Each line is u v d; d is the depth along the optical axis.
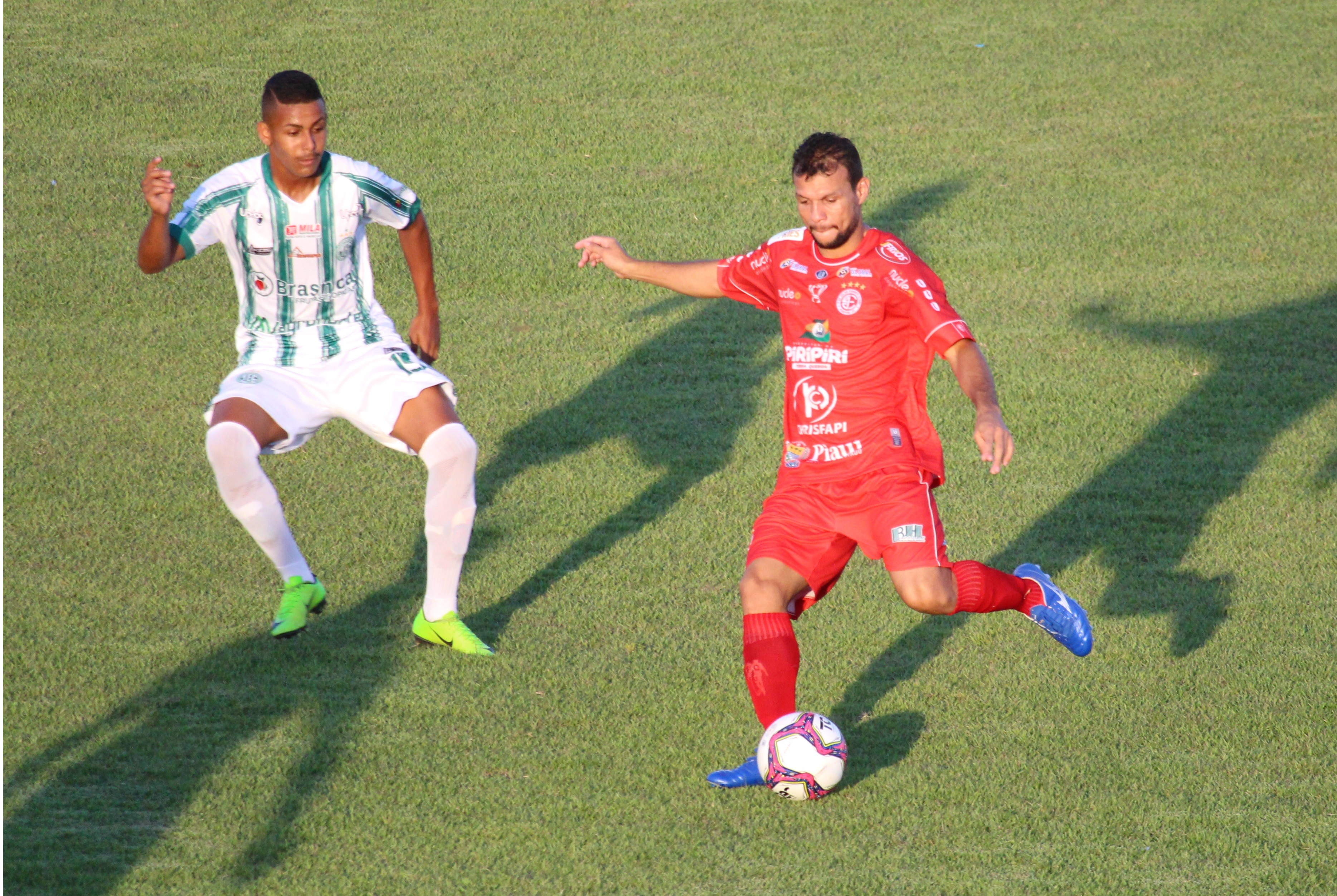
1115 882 12.45
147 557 18.81
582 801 13.65
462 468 15.69
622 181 36.00
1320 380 25.22
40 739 14.42
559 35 46.81
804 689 15.96
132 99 40.19
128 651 16.34
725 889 12.34
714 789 13.91
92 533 19.44
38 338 26.61
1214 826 13.32
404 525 20.08
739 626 17.38
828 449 14.04
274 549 16.11
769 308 14.87
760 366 26.25
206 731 14.70
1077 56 45.09
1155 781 14.09
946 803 13.73
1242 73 43.41
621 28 47.53
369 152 37.41
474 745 14.61
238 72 42.66
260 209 15.51
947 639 17.09
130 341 26.62
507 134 39.00
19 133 37.59
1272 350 26.48
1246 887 12.38
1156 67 44.09
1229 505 20.84
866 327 13.67
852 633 17.23
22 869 12.28
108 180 35.00
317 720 14.99
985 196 34.88
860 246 13.70
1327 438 23.00
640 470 22.05
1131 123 39.75
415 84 42.31
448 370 25.77
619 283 30.11
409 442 15.95
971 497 21.17
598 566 18.95
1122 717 15.32
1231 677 16.17
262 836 12.96
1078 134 39.03
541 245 31.98
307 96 14.80
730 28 47.59
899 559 13.61
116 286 29.22
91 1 48.28
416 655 16.47
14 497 20.42
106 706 15.13
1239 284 29.67
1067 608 14.88
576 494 21.19
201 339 26.86
